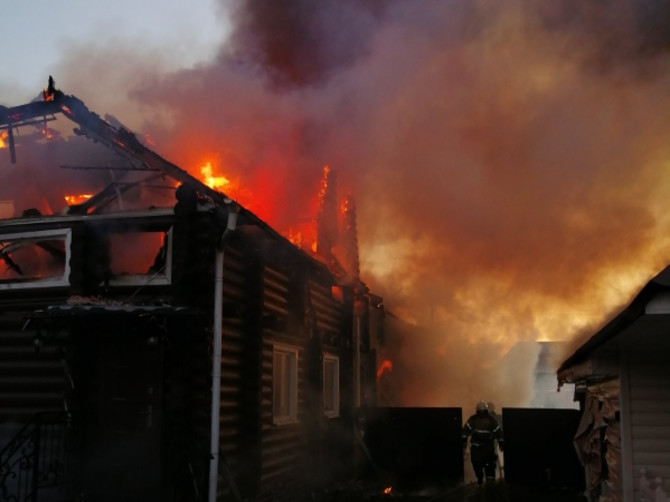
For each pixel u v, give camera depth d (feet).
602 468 30.04
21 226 31.76
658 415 24.67
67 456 28.84
